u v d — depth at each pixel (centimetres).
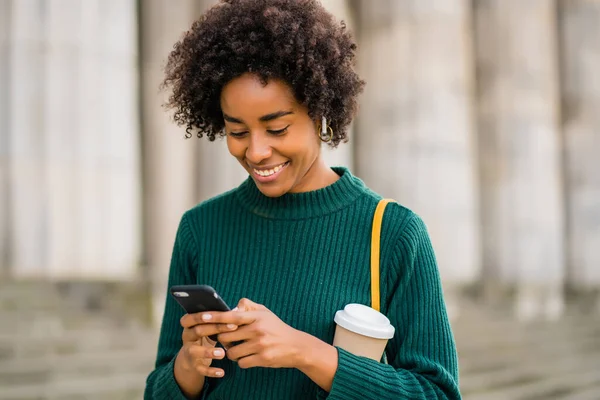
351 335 147
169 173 1008
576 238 1540
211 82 152
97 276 763
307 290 158
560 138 1562
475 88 1416
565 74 1561
